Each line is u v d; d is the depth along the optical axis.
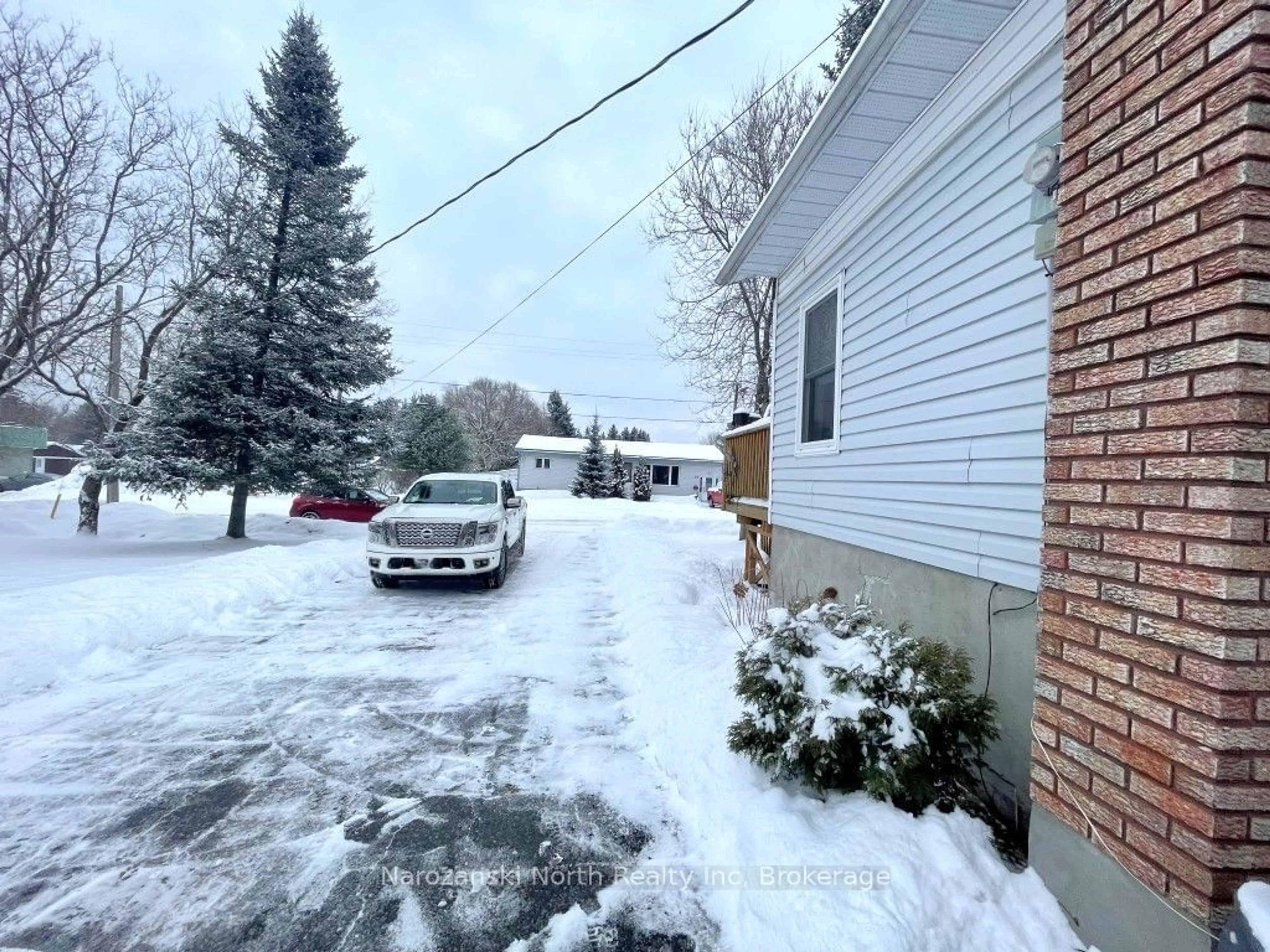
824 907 2.08
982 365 3.36
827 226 5.79
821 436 6.09
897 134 4.31
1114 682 1.89
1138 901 1.77
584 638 6.09
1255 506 1.56
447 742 3.75
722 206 17.28
